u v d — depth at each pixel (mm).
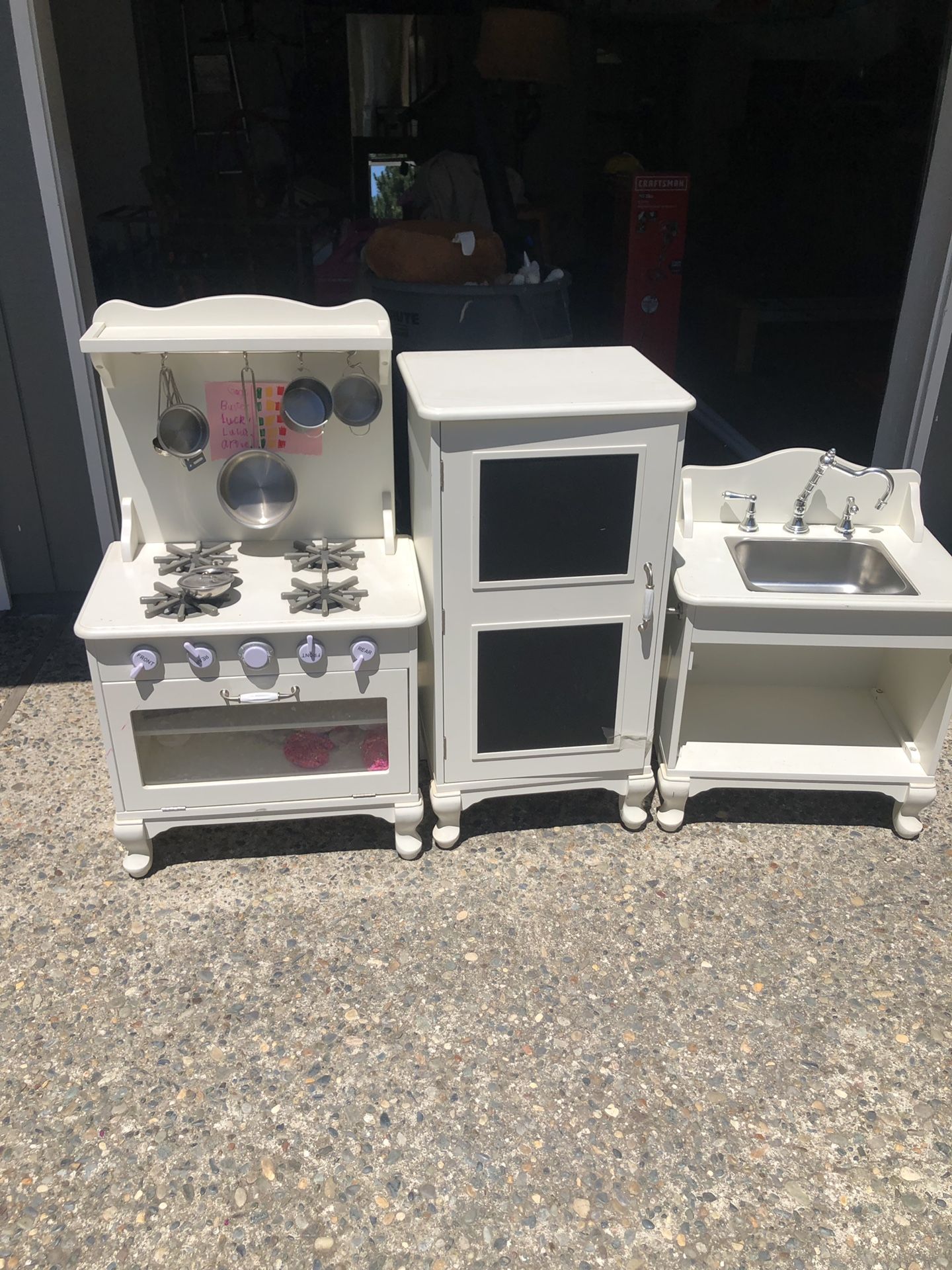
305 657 2256
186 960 2273
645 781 2617
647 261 5629
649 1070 2039
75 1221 1761
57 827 2674
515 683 2426
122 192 4906
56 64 2990
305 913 2408
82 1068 2025
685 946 2330
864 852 2641
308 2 5586
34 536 3531
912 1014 2168
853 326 6566
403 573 2479
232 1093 1979
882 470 2664
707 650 2980
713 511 2781
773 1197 1814
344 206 6121
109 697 2281
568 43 5168
